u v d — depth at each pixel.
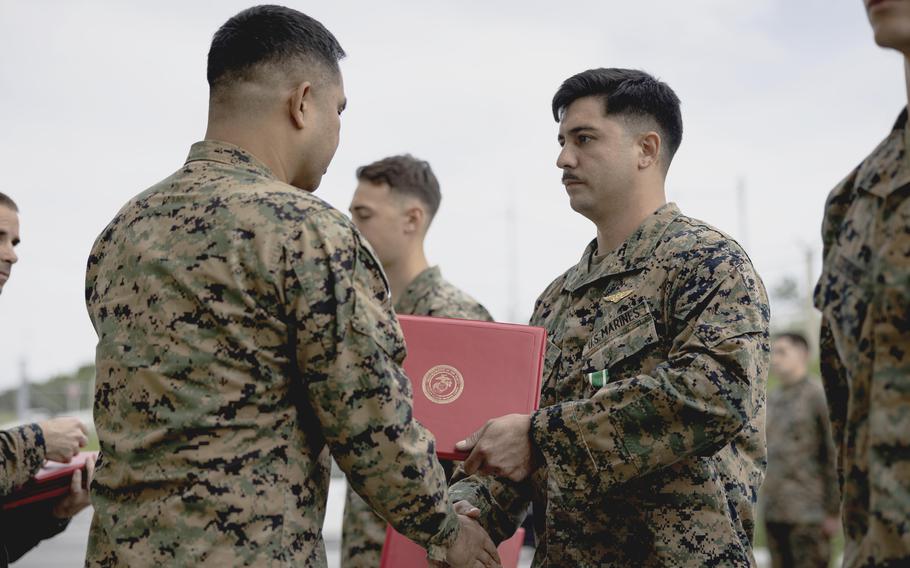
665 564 2.18
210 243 1.83
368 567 3.43
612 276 2.40
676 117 2.53
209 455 1.76
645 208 2.47
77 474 2.71
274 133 2.02
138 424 1.81
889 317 1.44
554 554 2.32
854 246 1.55
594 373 2.32
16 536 2.76
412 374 2.36
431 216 3.88
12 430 2.60
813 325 15.46
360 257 1.88
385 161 3.85
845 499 1.53
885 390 1.43
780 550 6.40
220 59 2.03
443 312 3.64
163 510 1.75
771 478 6.39
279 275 1.79
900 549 1.38
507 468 2.22
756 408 2.18
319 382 1.80
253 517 1.75
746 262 2.25
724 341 2.13
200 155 2.00
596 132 2.45
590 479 2.17
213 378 1.78
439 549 1.97
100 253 2.00
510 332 2.38
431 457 1.91
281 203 1.85
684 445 2.12
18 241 2.84
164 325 1.81
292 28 2.05
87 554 1.86
